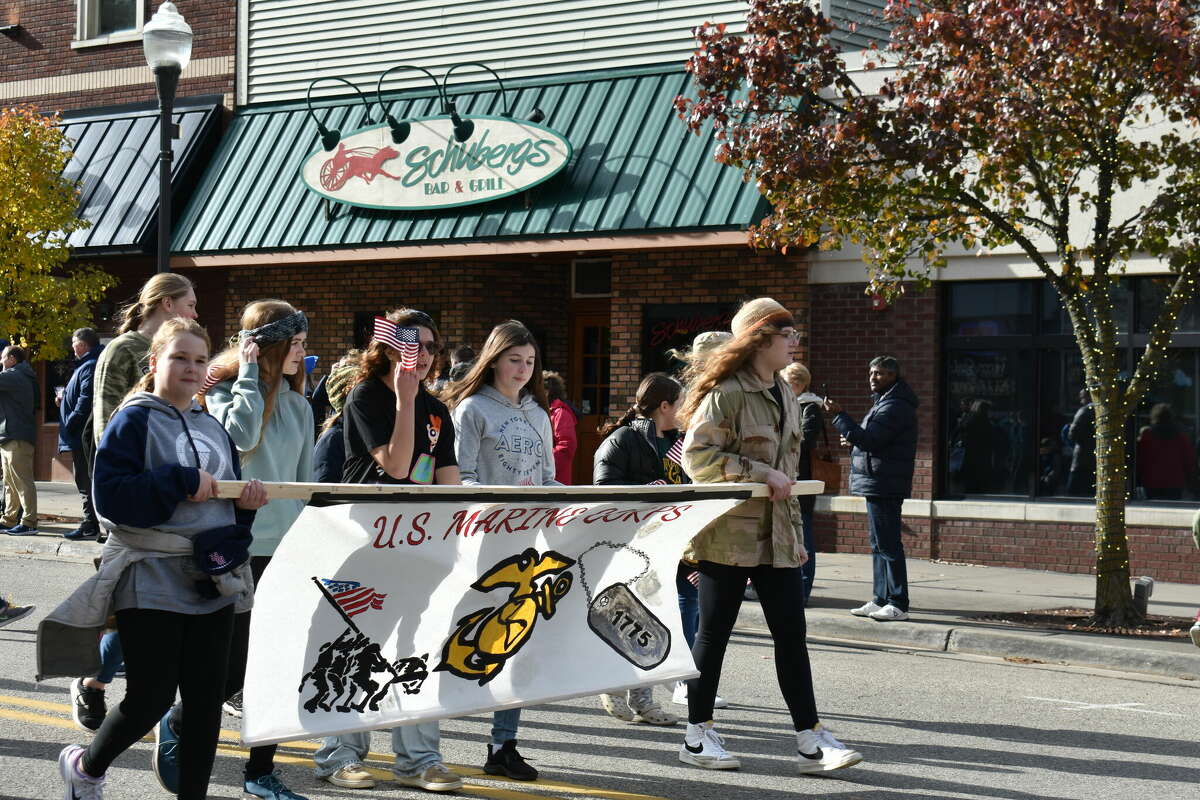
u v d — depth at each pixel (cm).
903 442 1029
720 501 583
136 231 1725
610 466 707
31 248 1628
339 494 474
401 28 1714
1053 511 1351
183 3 1858
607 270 1678
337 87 1756
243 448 531
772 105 1113
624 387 1546
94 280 1689
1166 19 916
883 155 1000
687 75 1544
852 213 1050
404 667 515
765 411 609
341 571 493
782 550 595
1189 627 1008
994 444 1404
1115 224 1314
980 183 1036
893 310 1423
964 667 912
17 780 562
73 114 1958
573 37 1616
